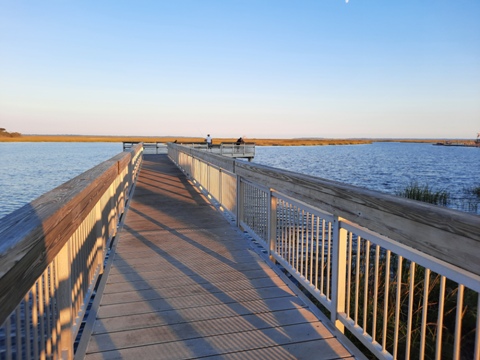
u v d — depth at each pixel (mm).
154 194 8875
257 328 2619
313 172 29891
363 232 2254
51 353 1814
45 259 1485
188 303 3018
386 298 2111
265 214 4277
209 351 2332
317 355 2291
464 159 58875
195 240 4871
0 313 1012
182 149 13953
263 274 3680
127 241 4816
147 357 2264
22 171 35750
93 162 50750
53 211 1608
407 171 32812
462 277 1485
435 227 1437
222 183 6645
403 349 3240
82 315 2633
